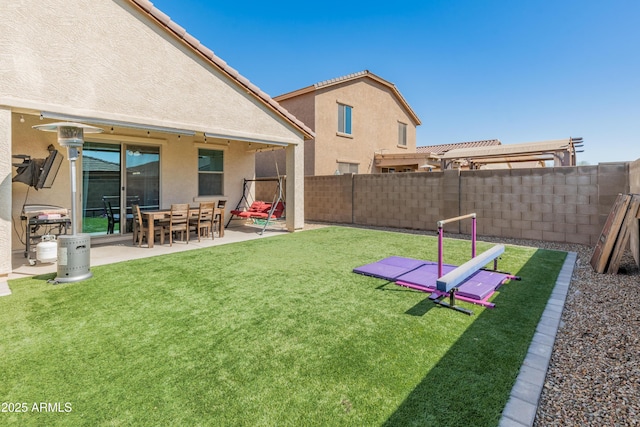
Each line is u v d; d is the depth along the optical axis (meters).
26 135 7.30
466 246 7.84
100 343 3.09
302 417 2.10
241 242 8.53
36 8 5.40
